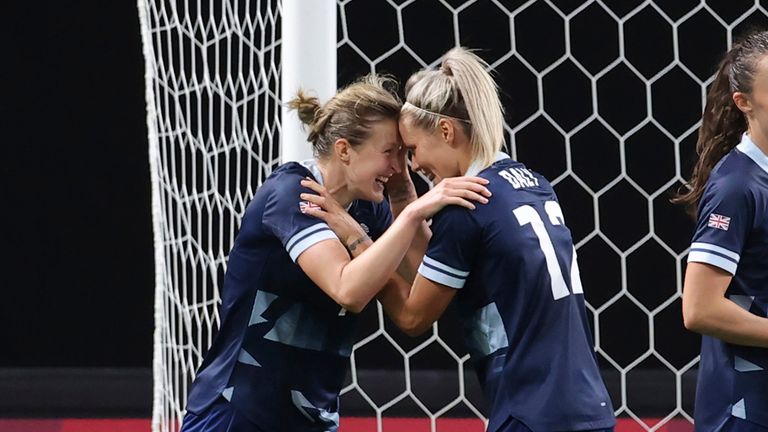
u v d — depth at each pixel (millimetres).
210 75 14148
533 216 8055
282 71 9984
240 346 8656
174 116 13758
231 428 8633
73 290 22406
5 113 21781
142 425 20625
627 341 20547
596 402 8008
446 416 20109
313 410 8758
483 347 8188
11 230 22219
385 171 8352
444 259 8047
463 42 18875
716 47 18938
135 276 22438
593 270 20219
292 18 9844
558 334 7953
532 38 19094
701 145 8984
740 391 8172
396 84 8945
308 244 8203
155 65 12172
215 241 14234
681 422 19297
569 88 19344
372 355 21094
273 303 8586
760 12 18500
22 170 22031
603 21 19078
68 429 20422
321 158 8539
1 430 20375
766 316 8102
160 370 11523
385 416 20188
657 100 19359
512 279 7941
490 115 8148
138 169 22125
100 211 22219
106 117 21922
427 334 20797
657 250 20109
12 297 22359
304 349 8664
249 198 11828
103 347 22516
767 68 8000
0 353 22406
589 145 19547
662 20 18984
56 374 22391
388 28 18484
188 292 13867
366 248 8367
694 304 8070
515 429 7918
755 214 8016
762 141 8148
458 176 8359
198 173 13984
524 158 19594
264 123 11703
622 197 19719
